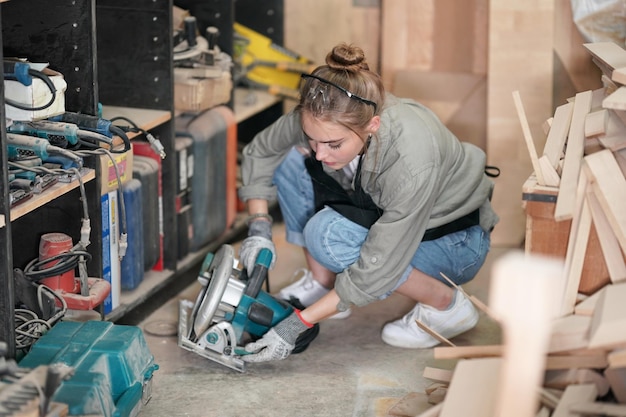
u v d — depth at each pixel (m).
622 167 2.42
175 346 3.12
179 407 2.71
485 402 2.10
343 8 4.55
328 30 4.59
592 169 2.37
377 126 2.68
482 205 3.15
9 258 2.43
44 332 2.67
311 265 3.32
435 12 4.35
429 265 3.03
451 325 3.11
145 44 3.37
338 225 2.96
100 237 2.99
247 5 4.57
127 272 3.30
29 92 2.54
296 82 4.39
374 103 2.62
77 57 2.81
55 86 2.63
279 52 4.36
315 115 2.60
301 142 3.05
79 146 2.83
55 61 2.83
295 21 4.61
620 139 2.43
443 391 2.52
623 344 1.98
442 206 2.96
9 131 2.64
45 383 2.11
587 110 2.61
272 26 4.57
